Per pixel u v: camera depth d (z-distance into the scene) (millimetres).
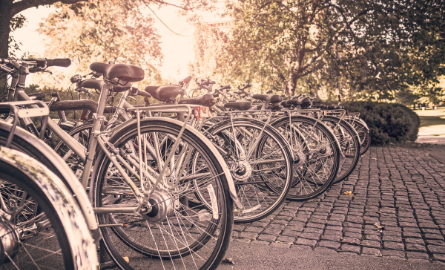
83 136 3215
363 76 14289
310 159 4297
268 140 3664
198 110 2074
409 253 2727
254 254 2715
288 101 4840
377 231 3213
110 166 2232
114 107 2646
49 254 1476
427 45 13547
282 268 2477
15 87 2430
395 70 13961
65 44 14641
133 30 14680
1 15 8672
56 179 1426
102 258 2430
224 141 3434
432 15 13375
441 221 3473
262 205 3732
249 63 16609
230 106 3639
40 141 1595
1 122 1597
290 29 14414
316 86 16609
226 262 2572
